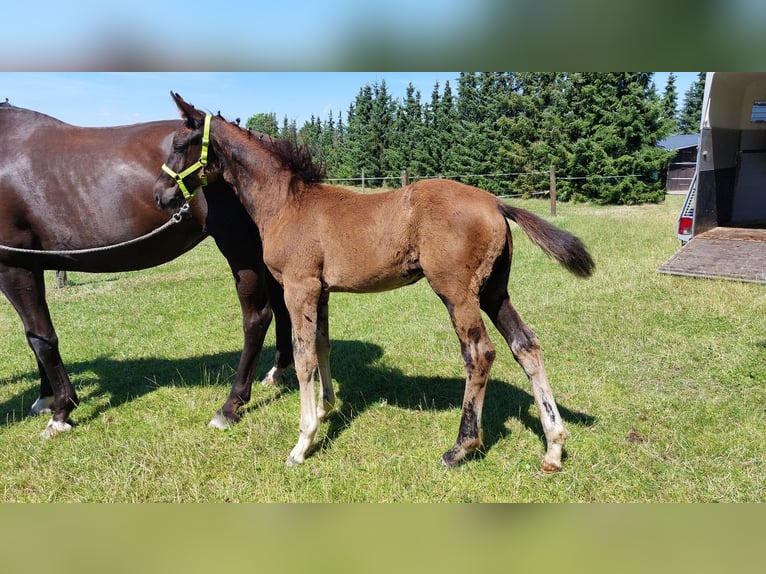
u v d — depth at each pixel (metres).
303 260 3.23
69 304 7.45
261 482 3.17
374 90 30.27
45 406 4.27
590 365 4.61
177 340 5.81
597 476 3.05
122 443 3.64
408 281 3.22
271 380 4.64
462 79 27.00
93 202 3.75
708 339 4.98
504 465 3.20
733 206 9.81
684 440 3.38
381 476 3.15
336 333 5.86
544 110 23.92
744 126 9.43
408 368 4.77
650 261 8.23
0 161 3.70
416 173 28.77
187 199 3.56
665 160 20.69
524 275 8.02
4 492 3.19
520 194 24.36
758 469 3.06
